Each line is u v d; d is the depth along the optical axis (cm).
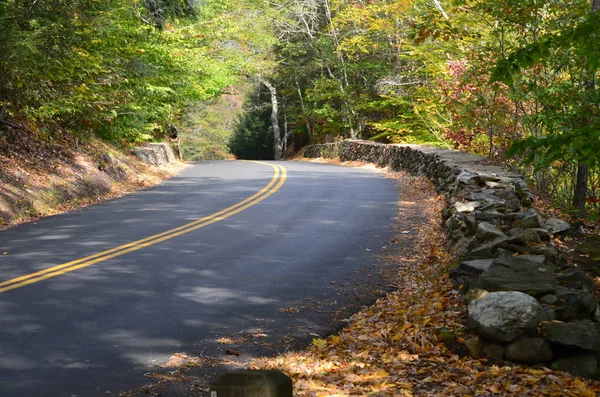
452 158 2155
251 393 270
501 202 1294
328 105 4528
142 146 3089
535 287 730
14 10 1669
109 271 1025
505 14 1700
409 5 2898
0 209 1539
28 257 1123
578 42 659
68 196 1880
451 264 978
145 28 2578
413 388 568
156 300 870
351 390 556
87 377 602
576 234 1262
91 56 2050
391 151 3081
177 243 1252
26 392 564
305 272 1039
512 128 2123
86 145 2366
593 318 722
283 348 699
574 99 1530
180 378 602
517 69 670
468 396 544
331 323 793
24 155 1956
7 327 746
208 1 3469
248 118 6538
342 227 1435
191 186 2320
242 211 1664
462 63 2230
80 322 771
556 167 1850
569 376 616
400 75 3681
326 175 2755
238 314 819
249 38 3812
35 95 2000
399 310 813
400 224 1478
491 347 664
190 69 3120
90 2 1967
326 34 4369
